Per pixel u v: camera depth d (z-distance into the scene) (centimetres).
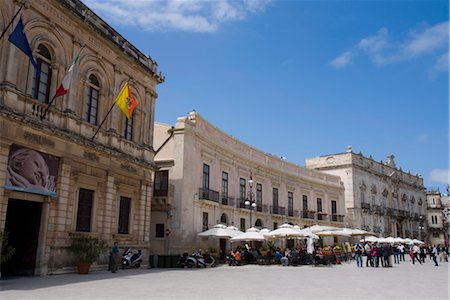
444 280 1884
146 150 2475
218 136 3538
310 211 4891
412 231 7431
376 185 6388
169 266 2530
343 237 5431
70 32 1902
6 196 1506
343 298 1222
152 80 2602
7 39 1565
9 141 1512
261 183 4175
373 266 2973
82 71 1995
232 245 3528
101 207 2052
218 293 1273
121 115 2281
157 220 2944
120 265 2166
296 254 2977
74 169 1866
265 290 1386
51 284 1388
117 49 2214
